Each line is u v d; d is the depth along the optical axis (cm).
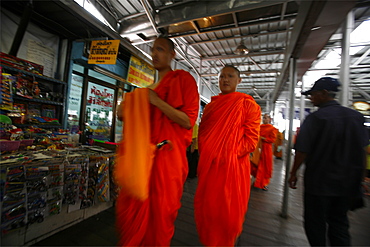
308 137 146
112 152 244
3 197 142
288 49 276
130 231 106
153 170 110
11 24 246
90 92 381
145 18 377
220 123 162
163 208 107
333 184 136
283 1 247
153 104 111
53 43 297
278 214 266
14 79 216
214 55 629
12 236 150
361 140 135
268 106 1273
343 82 218
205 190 153
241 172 163
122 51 384
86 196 202
